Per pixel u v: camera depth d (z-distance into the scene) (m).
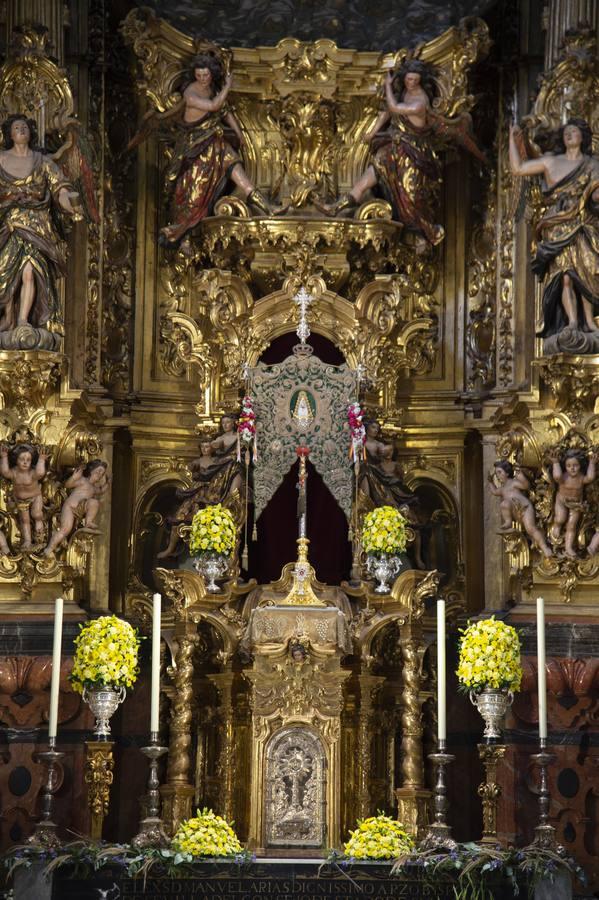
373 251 16.41
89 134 16.58
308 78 16.42
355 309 16.19
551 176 15.60
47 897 11.79
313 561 15.67
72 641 14.60
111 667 13.16
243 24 16.58
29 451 14.88
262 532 15.71
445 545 16.52
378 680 14.84
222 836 12.41
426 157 16.34
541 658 12.68
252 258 16.36
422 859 12.02
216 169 16.33
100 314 16.38
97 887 11.93
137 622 15.91
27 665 14.44
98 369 16.28
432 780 15.48
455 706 15.71
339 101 16.62
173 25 16.38
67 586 14.97
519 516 15.19
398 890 12.02
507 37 17.02
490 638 13.19
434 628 15.77
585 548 15.19
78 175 15.77
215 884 11.98
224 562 14.91
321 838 13.45
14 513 15.00
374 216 16.23
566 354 15.03
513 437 15.45
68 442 15.27
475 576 16.27
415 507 16.09
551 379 15.16
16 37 15.70
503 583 15.88
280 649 13.80
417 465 16.61
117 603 16.02
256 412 15.80
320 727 13.67
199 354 16.39
